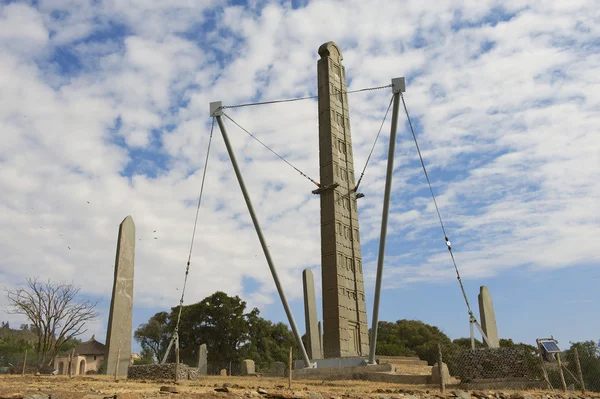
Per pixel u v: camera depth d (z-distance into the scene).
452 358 26.66
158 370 26.62
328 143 42.09
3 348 57.59
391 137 27.64
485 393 18.83
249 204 31.41
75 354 66.56
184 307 71.62
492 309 41.22
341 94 44.69
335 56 45.44
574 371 27.39
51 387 16.34
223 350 68.56
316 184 41.38
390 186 27.77
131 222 33.75
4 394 11.61
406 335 79.50
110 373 30.20
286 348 74.12
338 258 39.12
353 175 43.00
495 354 23.47
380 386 24.17
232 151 31.27
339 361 33.94
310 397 14.86
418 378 27.00
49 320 46.94
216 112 31.09
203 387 18.31
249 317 72.62
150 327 73.94
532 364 23.95
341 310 38.00
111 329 30.94
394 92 27.73
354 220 41.66
